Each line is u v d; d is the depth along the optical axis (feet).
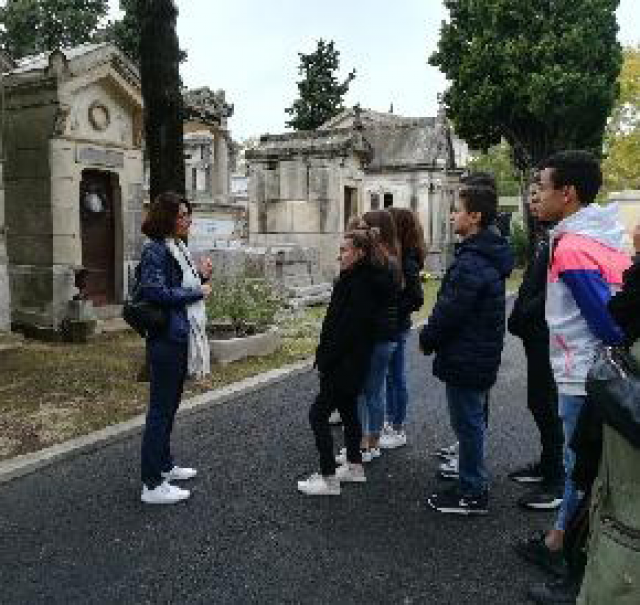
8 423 21.13
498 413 24.00
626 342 6.75
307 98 103.86
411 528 14.58
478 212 14.34
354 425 16.87
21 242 36.94
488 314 14.12
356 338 15.56
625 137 134.72
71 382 26.22
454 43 92.79
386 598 11.91
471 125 92.27
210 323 33.22
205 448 19.58
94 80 36.60
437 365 14.69
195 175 57.93
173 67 26.91
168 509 15.42
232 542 13.92
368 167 96.99
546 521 14.94
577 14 85.10
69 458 18.63
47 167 35.53
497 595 12.01
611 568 6.31
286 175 67.56
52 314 35.99
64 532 14.29
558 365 12.08
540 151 92.38
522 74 85.81
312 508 15.53
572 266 11.04
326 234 65.92
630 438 6.07
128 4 78.74
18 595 11.94
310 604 11.71
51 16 99.55
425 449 19.71
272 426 21.74
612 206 11.57
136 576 12.60
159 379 15.39
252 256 51.11
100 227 39.50
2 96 32.94
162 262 15.20
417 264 19.38
